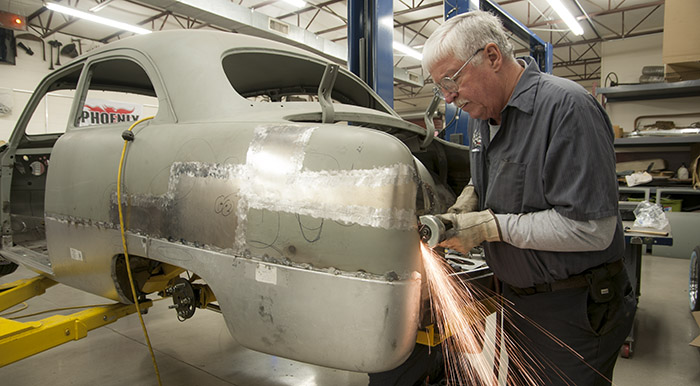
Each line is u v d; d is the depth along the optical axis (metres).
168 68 1.76
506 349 1.47
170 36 1.87
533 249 1.20
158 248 1.49
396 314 1.08
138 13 10.76
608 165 1.09
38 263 2.35
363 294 1.08
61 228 1.97
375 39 3.62
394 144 1.12
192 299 1.70
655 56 9.03
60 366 2.46
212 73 1.70
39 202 3.35
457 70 1.18
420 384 1.59
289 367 2.50
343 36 13.38
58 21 10.85
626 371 2.63
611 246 1.26
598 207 1.06
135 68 2.43
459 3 4.02
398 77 13.45
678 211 6.45
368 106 2.76
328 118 1.56
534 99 1.16
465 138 4.21
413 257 1.11
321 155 1.18
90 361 2.53
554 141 1.10
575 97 1.10
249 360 2.58
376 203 1.08
